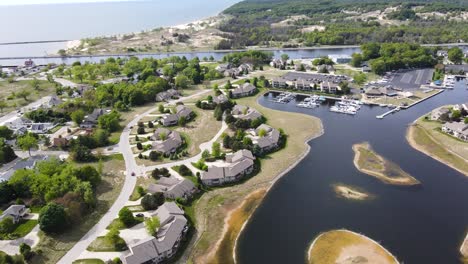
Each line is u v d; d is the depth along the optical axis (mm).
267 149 169625
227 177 143375
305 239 113000
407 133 184000
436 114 196625
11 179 135750
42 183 132250
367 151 165750
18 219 122438
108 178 148375
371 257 104250
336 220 120875
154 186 135875
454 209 123750
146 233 114875
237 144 166250
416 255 104312
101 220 122500
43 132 196875
